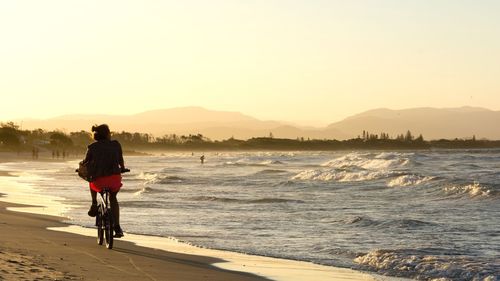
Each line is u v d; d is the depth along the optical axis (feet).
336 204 162.81
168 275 56.75
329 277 64.80
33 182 274.77
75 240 78.89
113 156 71.26
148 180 313.73
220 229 106.22
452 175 279.49
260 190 225.97
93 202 74.54
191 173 400.26
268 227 109.91
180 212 136.98
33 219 110.73
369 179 275.18
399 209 148.87
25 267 52.19
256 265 70.44
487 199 172.96
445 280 64.80
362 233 102.12
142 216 127.65
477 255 80.23
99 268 56.49
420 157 586.04
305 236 98.17
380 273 68.33
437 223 114.42
